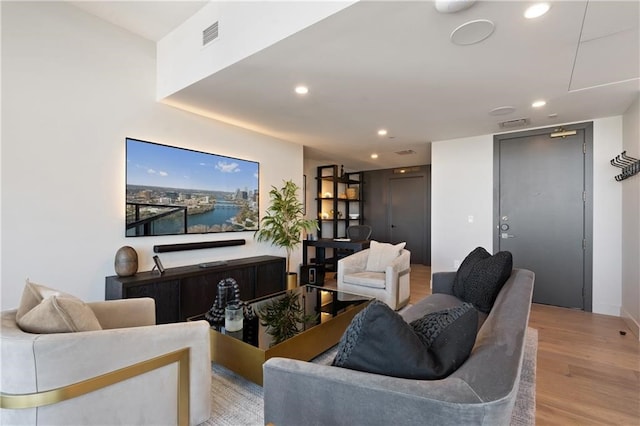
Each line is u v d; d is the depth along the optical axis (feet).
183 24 9.61
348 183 25.70
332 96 10.11
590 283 12.51
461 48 7.16
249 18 7.55
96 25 9.36
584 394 6.61
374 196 26.89
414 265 24.22
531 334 9.94
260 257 14.26
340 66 8.06
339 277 12.85
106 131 9.61
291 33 6.66
